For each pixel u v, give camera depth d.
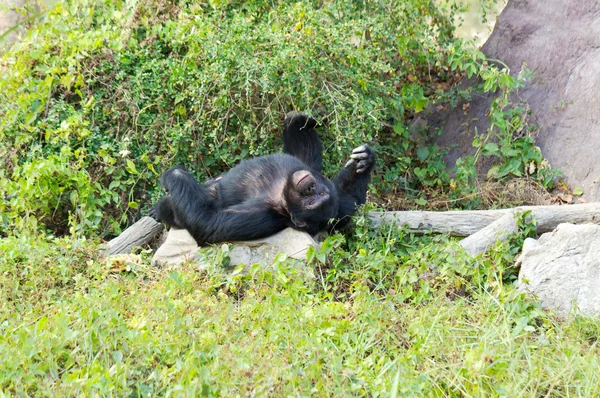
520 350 11.05
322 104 17.22
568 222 14.84
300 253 14.38
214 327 11.62
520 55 19.14
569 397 9.98
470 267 13.84
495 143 18.30
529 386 10.09
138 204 17.17
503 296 12.77
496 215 15.40
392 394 9.49
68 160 16.47
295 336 11.08
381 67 16.81
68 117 16.64
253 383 9.73
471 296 13.60
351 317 12.38
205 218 14.66
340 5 17.73
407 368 10.49
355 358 10.98
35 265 13.73
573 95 17.89
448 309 12.50
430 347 11.11
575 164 17.38
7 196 16.73
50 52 17.67
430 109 20.16
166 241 15.26
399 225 15.47
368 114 16.31
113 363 10.62
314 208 14.61
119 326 10.99
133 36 17.81
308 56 16.27
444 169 18.81
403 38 18.25
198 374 9.85
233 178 15.45
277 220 14.94
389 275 14.16
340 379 10.03
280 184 14.94
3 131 16.80
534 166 17.94
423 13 19.42
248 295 12.87
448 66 20.64
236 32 16.45
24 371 10.23
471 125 19.16
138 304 12.31
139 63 17.47
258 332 11.29
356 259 14.36
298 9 16.81
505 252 14.16
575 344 11.38
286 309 12.05
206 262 14.27
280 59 16.05
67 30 17.75
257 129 17.20
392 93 17.84
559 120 17.94
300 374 9.78
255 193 15.12
